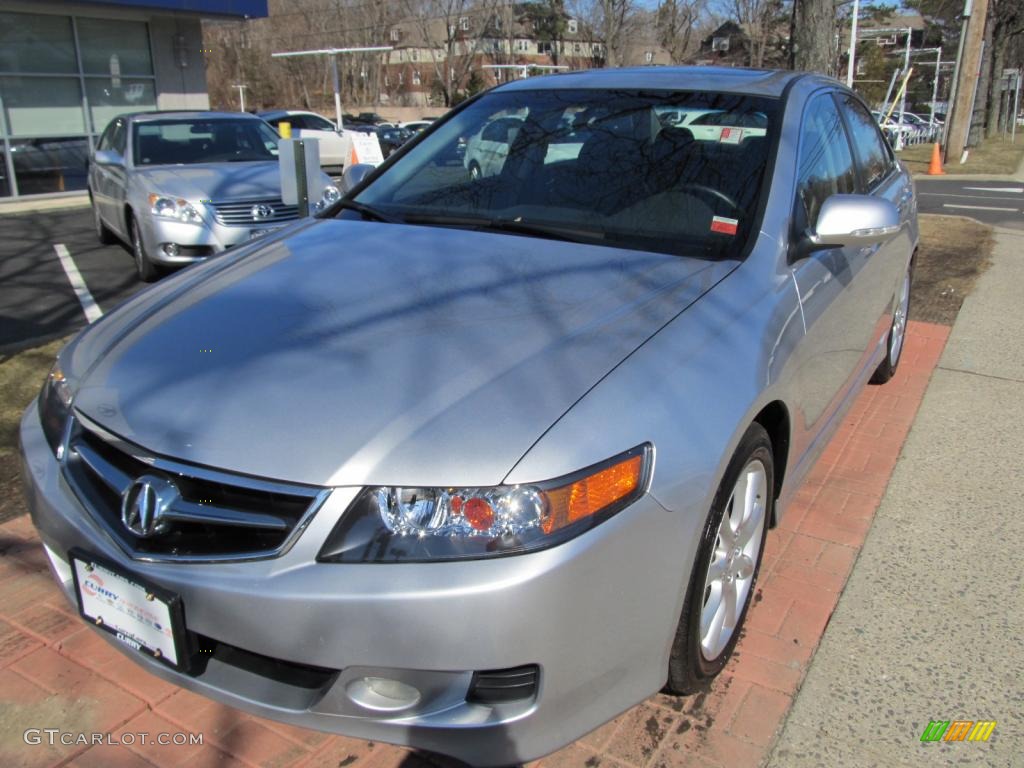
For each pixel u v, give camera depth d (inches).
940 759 90.0
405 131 1122.0
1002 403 189.3
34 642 104.0
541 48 2711.6
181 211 277.9
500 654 71.6
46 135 545.6
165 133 334.3
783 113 125.2
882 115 1148.5
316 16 2650.1
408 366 81.8
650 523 77.6
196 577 74.2
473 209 123.3
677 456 79.9
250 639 73.3
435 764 87.3
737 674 101.5
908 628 110.9
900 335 200.8
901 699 98.3
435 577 70.2
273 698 76.4
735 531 96.9
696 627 87.2
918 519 138.8
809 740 91.8
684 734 91.8
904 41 2208.4
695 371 86.2
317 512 72.2
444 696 73.4
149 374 86.2
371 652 71.5
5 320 245.4
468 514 71.3
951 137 939.3
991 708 97.4
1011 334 241.4
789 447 108.0
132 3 532.4
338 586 70.6
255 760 87.5
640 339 86.7
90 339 100.1
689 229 111.3
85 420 85.4
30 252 349.4
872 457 161.3
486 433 74.1
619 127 129.5
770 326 99.0
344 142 842.2
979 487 149.9
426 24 2581.2
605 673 78.2
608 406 78.2
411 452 73.0
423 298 95.0
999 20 1347.2
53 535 86.4
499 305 92.9
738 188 115.0
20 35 522.9
